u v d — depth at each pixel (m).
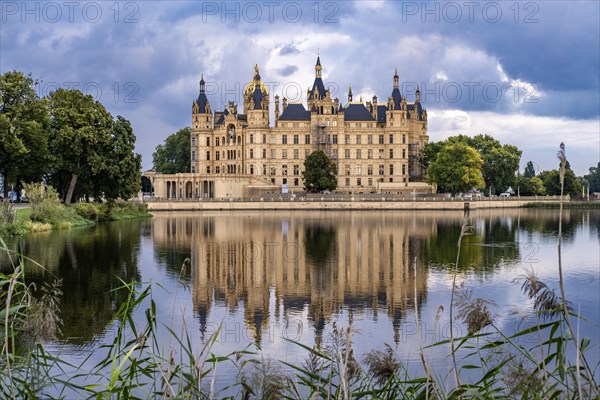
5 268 52.16
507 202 191.75
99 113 109.81
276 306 39.69
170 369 12.70
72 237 80.25
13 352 12.57
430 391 12.26
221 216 145.12
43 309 12.14
